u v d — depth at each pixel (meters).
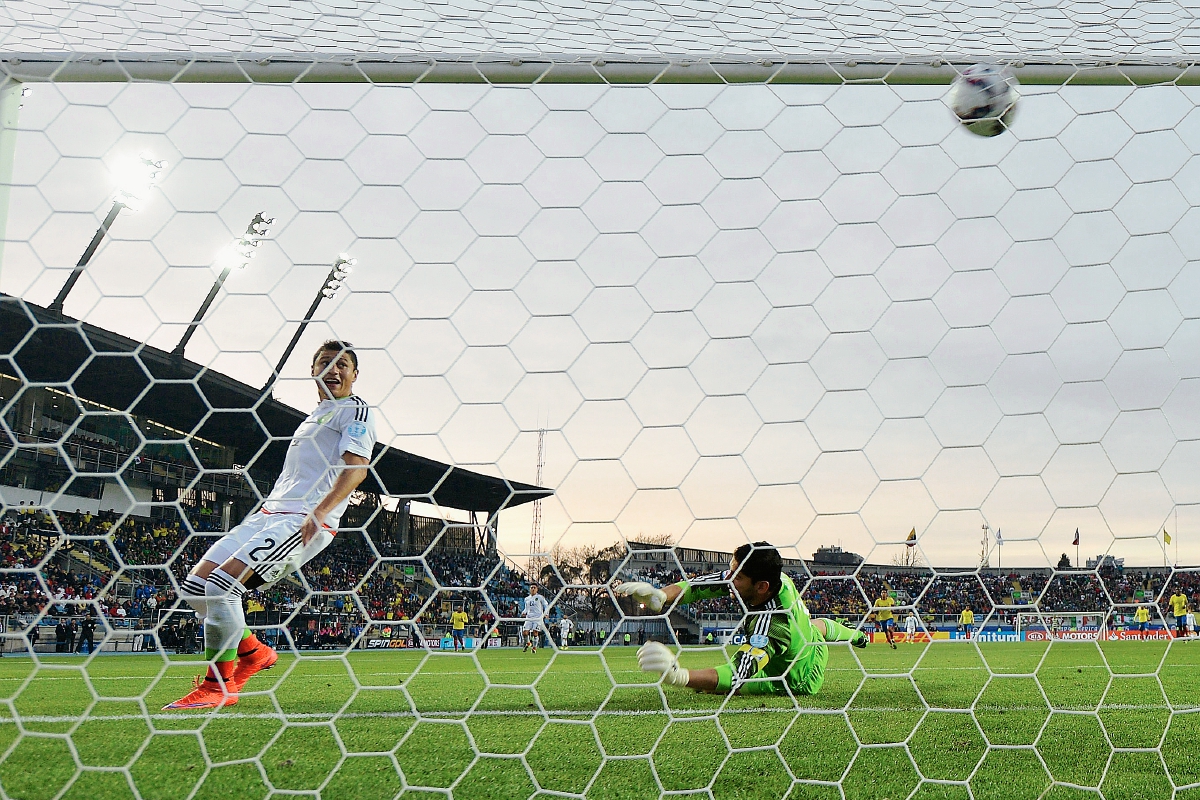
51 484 19.94
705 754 2.96
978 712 4.04
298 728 3.32
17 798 2.29
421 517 16.48
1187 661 9.28
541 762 2.81
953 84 4.15
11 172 3.82
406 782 2.50
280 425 10.77
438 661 10.12
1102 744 3.25
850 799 2.46
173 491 19.67
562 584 3.13
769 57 4.10
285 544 3.90
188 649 13.91
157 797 2.33
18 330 11.91
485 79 3.99
